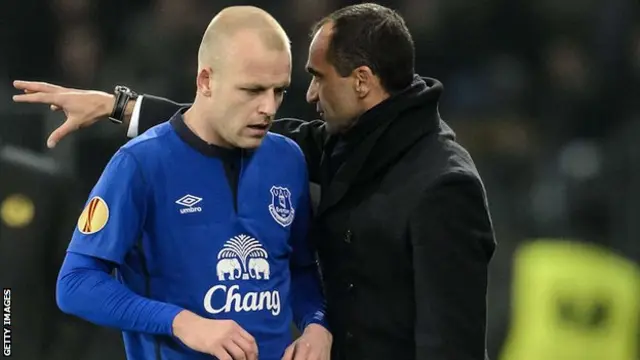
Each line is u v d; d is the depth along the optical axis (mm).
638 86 19688
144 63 18906
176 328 6852
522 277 14039
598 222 17281
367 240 7867
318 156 8727
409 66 8055
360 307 8023
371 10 8047
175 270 7266
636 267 14188
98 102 8648
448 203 7535
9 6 18656
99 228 7105
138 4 19141
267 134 7922
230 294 7312
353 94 7988
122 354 13203
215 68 7125
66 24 18875
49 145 8516
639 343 13273
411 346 7910
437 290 7414
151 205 7258
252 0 19031
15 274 12516
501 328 15016
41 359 12750
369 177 7973
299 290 8273
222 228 7355
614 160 18094
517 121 19531
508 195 18266
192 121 7477
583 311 13477
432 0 19812
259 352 7418
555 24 20484
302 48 18562
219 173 7422
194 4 19125
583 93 19719
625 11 20000
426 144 7961
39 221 12570
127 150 7273
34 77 18781
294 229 8078
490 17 19891
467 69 19828
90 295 6949
